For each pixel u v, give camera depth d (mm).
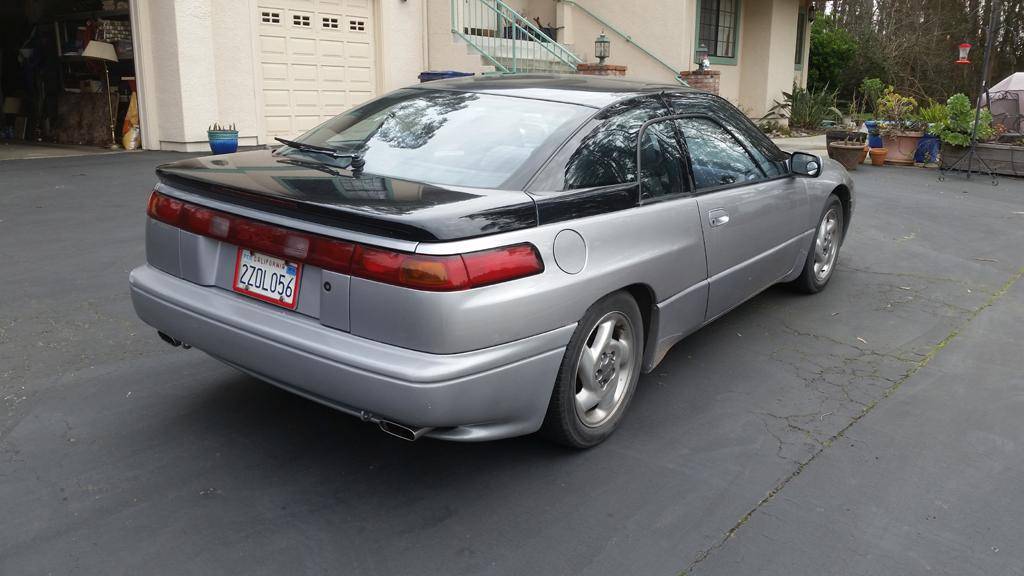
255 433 3395
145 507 2816
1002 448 3430
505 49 14992
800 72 21469
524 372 2803
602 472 3170
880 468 3242
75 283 5277
